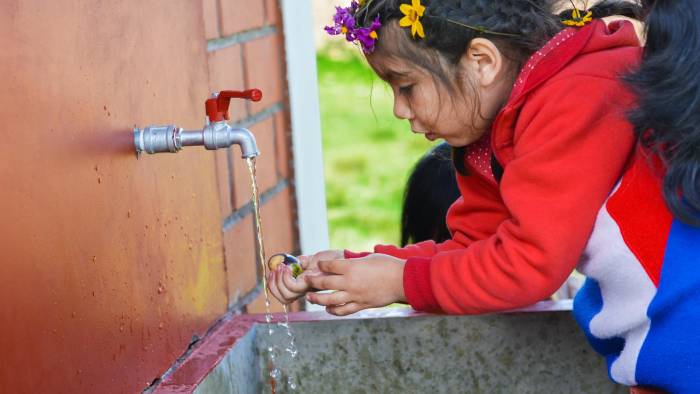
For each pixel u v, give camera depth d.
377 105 5.46
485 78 1.13
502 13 1.11
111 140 1.04
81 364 0.96
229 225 1.56
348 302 1.17
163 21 1.21
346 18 1.15
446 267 1.13
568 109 1.04
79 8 0.98
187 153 1.27
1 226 0.82
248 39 1.72
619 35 1.12
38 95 0.89
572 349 1.27
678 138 0.95
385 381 1.30
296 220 1.96
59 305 0.92
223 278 1.40
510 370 1.28
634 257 1.03
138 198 1.11
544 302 1.31
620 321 1.06
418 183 1.70
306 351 1.30
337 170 5.11
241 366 1.26
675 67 0.94
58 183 0.92
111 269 1.03
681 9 0.94
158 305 1.15
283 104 1.91
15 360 0.84
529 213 1.04
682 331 1.02
